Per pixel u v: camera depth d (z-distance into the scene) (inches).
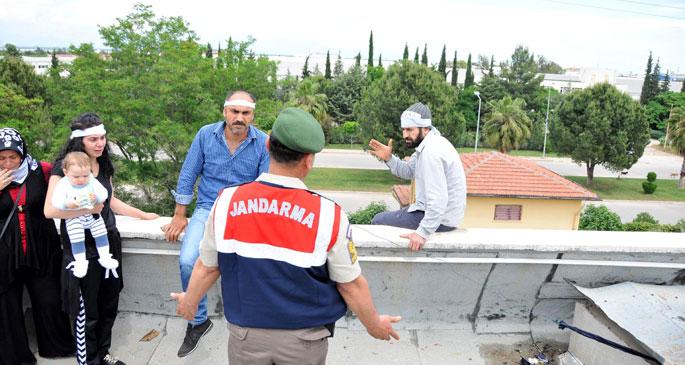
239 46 1064.8
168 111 920.3
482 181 1006.4
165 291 135.9
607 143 1733.5
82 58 932.6
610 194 1710.1
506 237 130.6
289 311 65.5
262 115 1031.6
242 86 1026.1
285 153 65.0
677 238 132.8
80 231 105.9
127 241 131.2
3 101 925.8
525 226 1003.3
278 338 66.3
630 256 127.6
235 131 119.8
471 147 2635.3
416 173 137.2
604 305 115.0
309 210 64.7
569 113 1772.9
